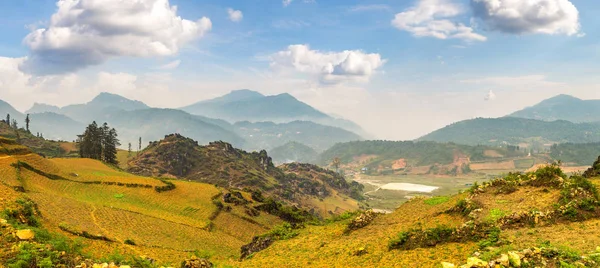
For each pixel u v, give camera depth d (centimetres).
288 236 5406
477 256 2519
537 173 3934
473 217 3519
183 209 11125
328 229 5325
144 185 11812
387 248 3494
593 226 2839
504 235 2984
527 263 2186
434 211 4275
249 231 11275
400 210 4888
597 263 2083
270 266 3931
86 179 10919
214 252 7906
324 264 3581
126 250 5047
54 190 9200
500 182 4125
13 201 4719
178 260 5344
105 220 7200
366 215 4875
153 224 8331
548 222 3075
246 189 17712
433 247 3192
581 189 3303
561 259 2172
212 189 13938
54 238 3691
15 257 2566
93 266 2645
